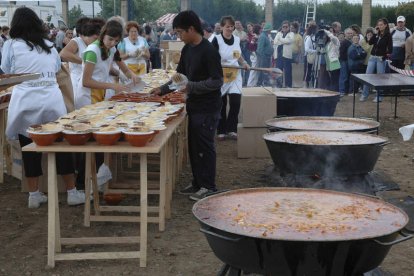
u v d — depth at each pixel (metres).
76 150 3.69
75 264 4.07
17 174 6.25
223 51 7.98
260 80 14.55
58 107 5.09
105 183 5.48
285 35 14.78
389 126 9.87
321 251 2.54
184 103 5.51
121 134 3.84
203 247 4.41
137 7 38.00
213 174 5.59
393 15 21.88
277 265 2.65
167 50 10.97
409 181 6.33
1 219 5.05
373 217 2.92
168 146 4.98
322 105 7.11
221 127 8.57
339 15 23.50
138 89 6.04
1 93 6.15
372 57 12.34
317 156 4.86
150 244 4.45
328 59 13.72
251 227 2.74
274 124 6.00
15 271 3.97
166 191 4.99
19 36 5.01
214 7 26.02
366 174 5.26
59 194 5.76
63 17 32.56
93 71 5.38
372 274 3.51
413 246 4.43
